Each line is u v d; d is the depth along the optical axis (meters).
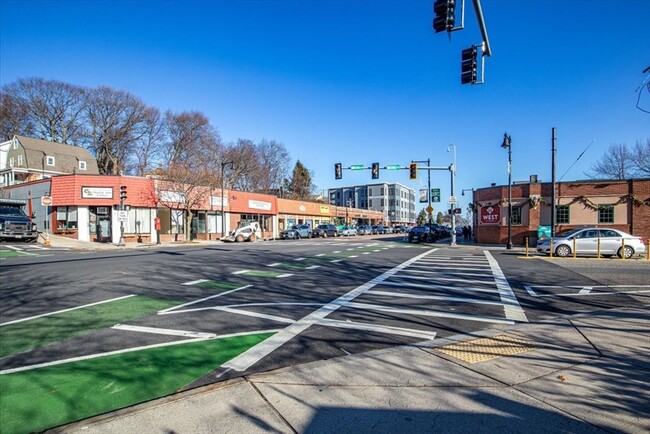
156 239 34.50
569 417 3.41
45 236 29.61
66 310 7.73
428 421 3.37
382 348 5.41
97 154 66.19
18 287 10.28
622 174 46.69
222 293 9.60
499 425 3.29
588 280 11.82
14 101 58.56
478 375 4.35
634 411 3.50
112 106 63.44
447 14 9.68
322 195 94.06
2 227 27.14
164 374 4.46
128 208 33.00
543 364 4.66
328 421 3.38
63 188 32.28
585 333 5.98
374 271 13.92
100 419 3.41
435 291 9.89
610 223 27.27
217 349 5.37
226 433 3.18
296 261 17.30
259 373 4.46
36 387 4.11
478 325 6.64
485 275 12.89
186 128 67.56
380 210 112.25
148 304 8.30
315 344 5.59
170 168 36.44
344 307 8.02
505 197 30.67
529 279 12.01
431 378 4.28
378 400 3.76
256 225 39.72
